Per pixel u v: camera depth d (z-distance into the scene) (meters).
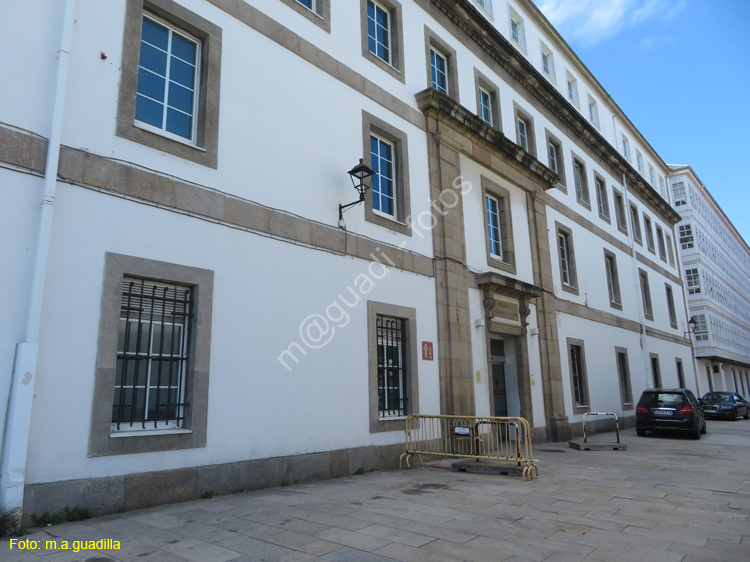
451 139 12.34
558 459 10.74
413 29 12.30
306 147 8.94
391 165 11.12
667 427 15.48
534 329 14.48
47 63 5.97
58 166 5.89
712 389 39.44
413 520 5.59
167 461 6.33
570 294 17.31
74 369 5.71
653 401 16.06
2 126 5.55
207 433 6.78
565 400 15.78
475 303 12.36
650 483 7.93
